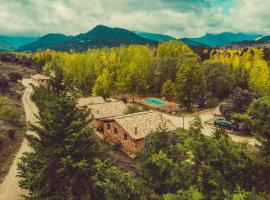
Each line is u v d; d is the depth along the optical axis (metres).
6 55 141.38
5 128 38.78
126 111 51.16
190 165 11.96
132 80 70.81
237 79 74.31
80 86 80.31
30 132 42.41
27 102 66.31
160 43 102.75
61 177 17.92
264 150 14.48
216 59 92.56
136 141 37.03
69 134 17.95
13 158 32.69
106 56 92.12
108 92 69.81
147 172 12.05
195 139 12.93
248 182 11.34
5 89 70.94
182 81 59.53
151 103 71.12
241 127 43.62
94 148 19.09
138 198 10.88
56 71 21.80
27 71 128.12
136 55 81.19
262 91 61.47
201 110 61.84
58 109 18.25
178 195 9.86
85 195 16.89
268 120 15.98
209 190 11.28
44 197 17.66
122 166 27.61
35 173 18.45
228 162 11.55
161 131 13.99
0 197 24.58
